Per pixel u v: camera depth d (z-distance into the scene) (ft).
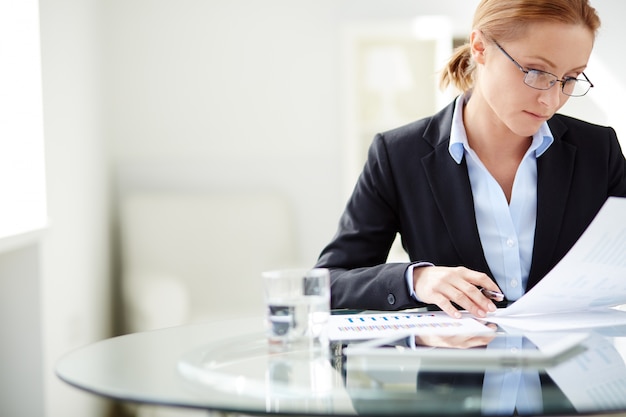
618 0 12.61
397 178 5.50
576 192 5.30
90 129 12.21
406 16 13.50
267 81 13.62
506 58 4.65
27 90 9.34
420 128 5.61
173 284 12.89
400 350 3.50
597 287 4.25
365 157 13.50
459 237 5.30
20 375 9.08
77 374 3.34
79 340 11.16
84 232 11.65
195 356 3.60
